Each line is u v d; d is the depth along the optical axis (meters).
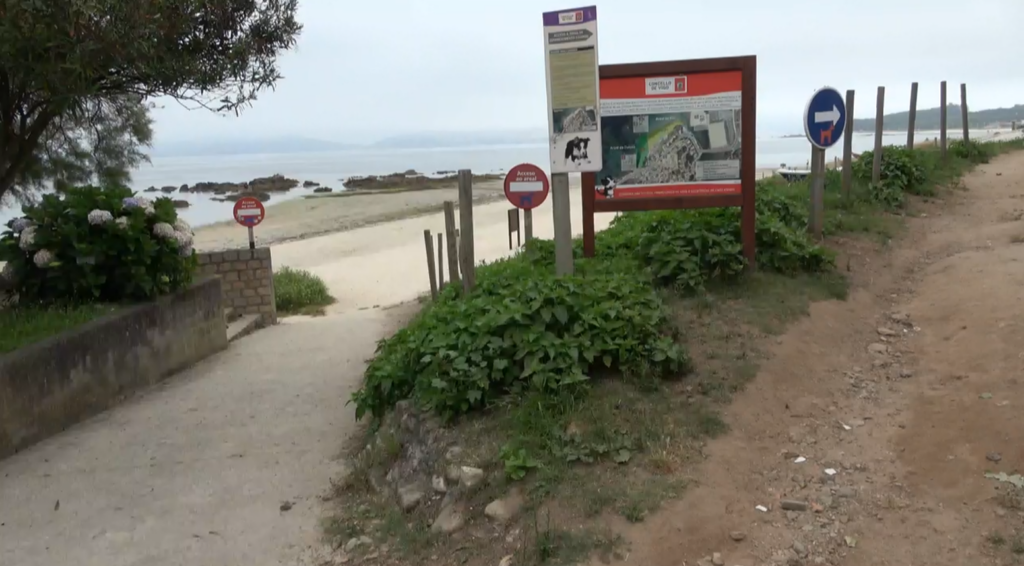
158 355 8.55
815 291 6.48
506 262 9.41
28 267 8.10
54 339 6.75
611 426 4.33
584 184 6.93
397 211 37.12
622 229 8.71
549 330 5.07
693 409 4.54
